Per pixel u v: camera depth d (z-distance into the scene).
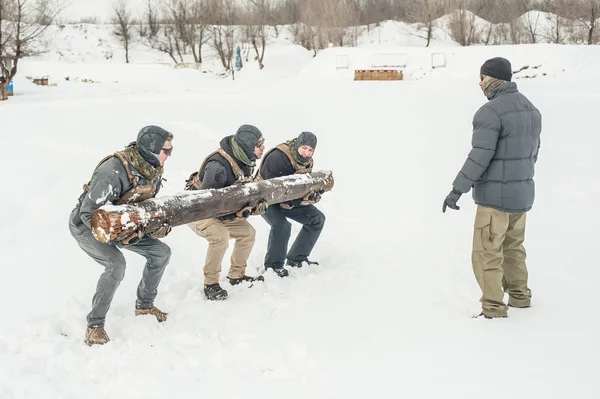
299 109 20.39
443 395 3.17
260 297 5.07
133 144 4.20
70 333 4.35
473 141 4.08
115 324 4.45
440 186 9.60
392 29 65.75
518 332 3.89
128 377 3.63
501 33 60.16
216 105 22.28
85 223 4.03
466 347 3.72
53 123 16.39
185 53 64.44
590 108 18.11
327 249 6.54
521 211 4.12
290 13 70.19
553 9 57.50
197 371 3.70
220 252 5.07
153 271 4.55
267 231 7.35
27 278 5.55
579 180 9.48
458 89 28.70
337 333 4.16
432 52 42.69
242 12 63.84
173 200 4.41
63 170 9.98
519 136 4.03
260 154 5.22
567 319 4.07
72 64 50.28
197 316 4.67
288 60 56.28
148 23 68.38
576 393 3.06
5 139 13.13
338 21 58.41
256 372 3.65
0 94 31.59
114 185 4.04
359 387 3.33
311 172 6.00
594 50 39.31
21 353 4.00
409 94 25.81
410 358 3.63
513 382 3.23
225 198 4.85
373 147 13.24
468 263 5.71
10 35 33.59
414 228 7.29
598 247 5.94
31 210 7.83
